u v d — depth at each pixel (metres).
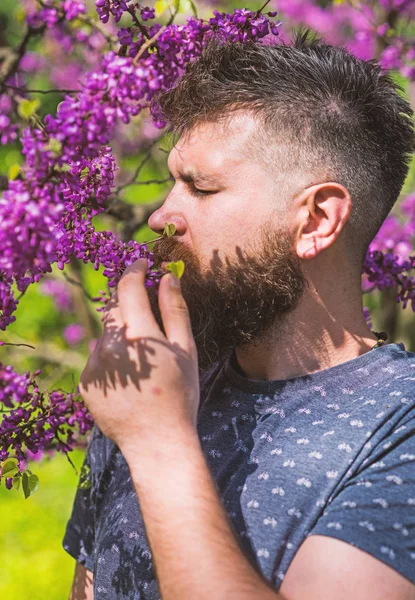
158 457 1.11
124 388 1.14
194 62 1.32
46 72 3.87
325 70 1.31
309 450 1.17
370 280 1.72
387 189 1.38
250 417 1.27
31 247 1.00
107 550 1.33
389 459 1.11
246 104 1.28
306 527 1.12
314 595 1.02
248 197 1.26
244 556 1.05
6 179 1.88
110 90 1.06
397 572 1.02
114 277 1.27
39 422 1.34
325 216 1.27
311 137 1.28
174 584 1.03
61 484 4.83
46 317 5.26
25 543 4.32
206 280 1.28
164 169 3.69
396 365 1.26
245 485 1.19
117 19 1.34
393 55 2.80
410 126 1.41
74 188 1.09
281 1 4.13
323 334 1.31
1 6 4.83
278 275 1.27
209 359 1.33
